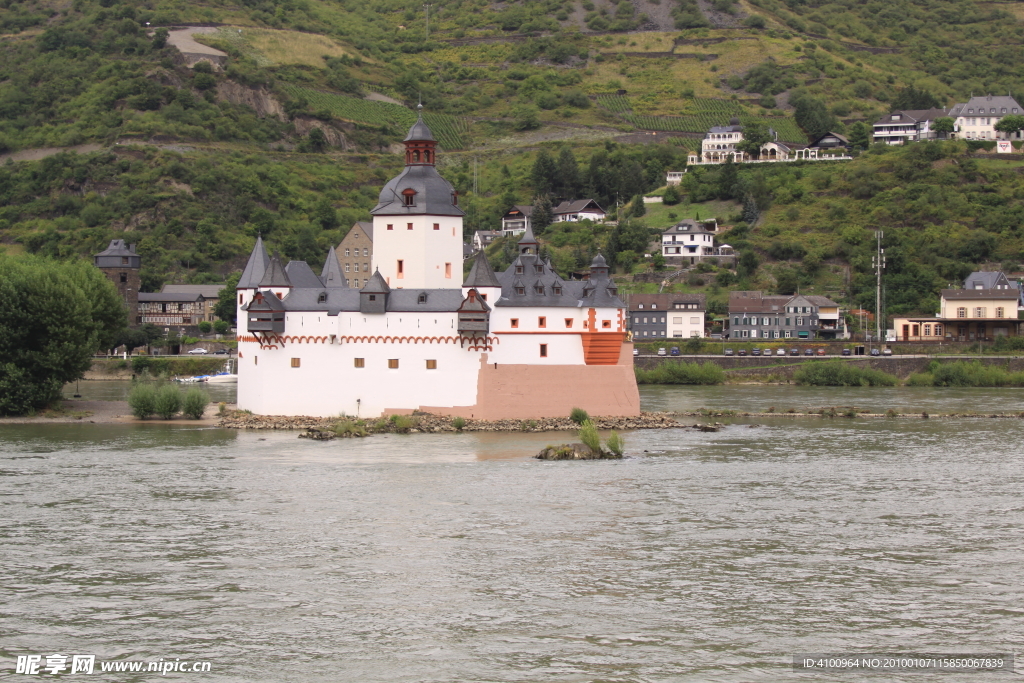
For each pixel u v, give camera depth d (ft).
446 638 412.77
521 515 593.83
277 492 652.89
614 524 574.56
